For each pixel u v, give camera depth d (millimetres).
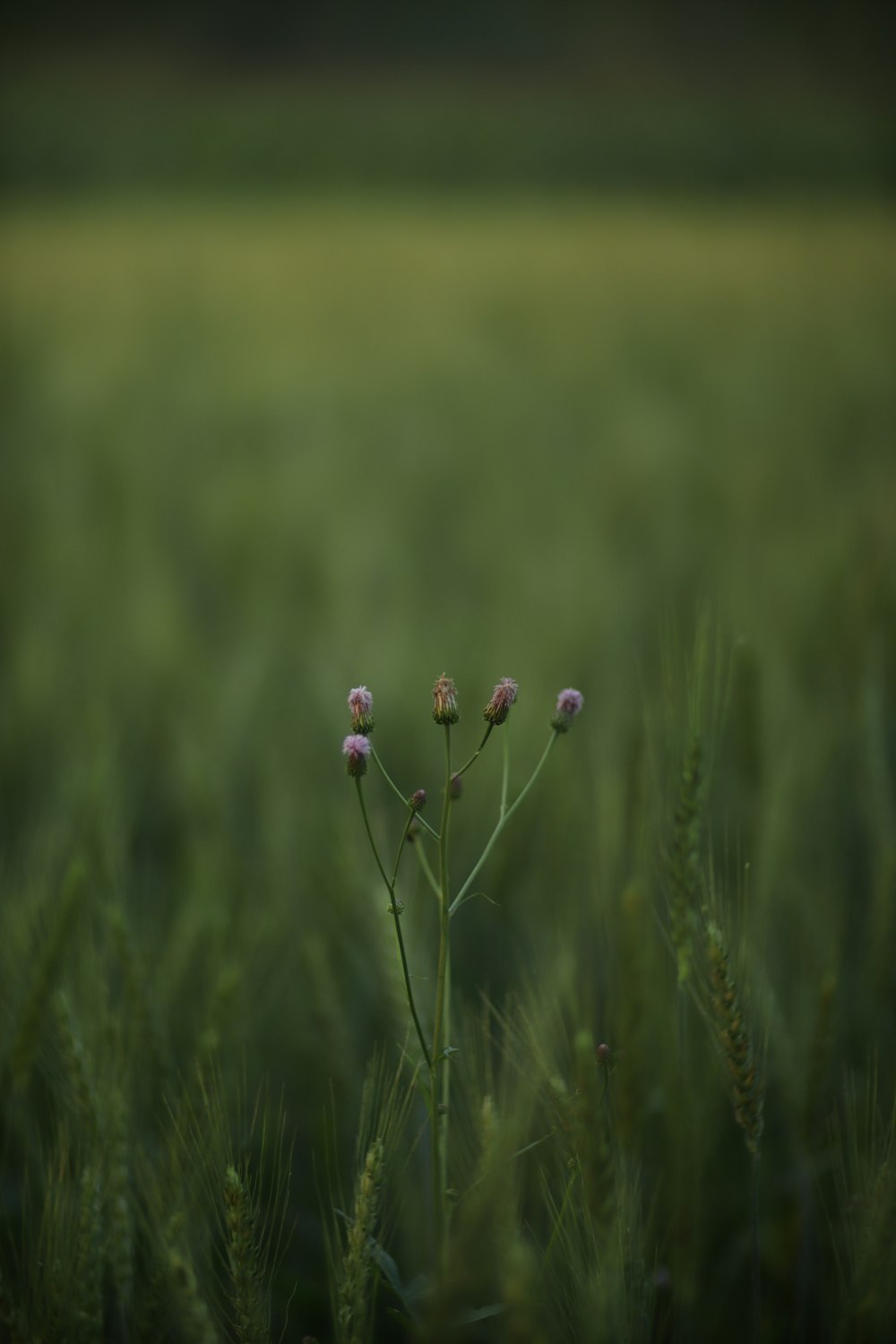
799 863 1813
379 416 8469
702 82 69625
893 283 15531
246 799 2367
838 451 6125
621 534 4660
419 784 2254
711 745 1538
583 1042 1397
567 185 39656
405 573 3955
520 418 8305
